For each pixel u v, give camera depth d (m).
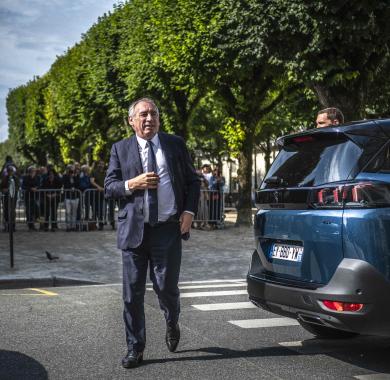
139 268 4.70
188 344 5.34
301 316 4.56
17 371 4.55
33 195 18.00
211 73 18.89
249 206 20.47
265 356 4.96
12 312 6.76
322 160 4.66
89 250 13.31
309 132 4.88
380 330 4.19
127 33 25.30
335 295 4.24
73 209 17.98
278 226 4.86
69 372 4.52
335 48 13.77
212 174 19.92
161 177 4.72
